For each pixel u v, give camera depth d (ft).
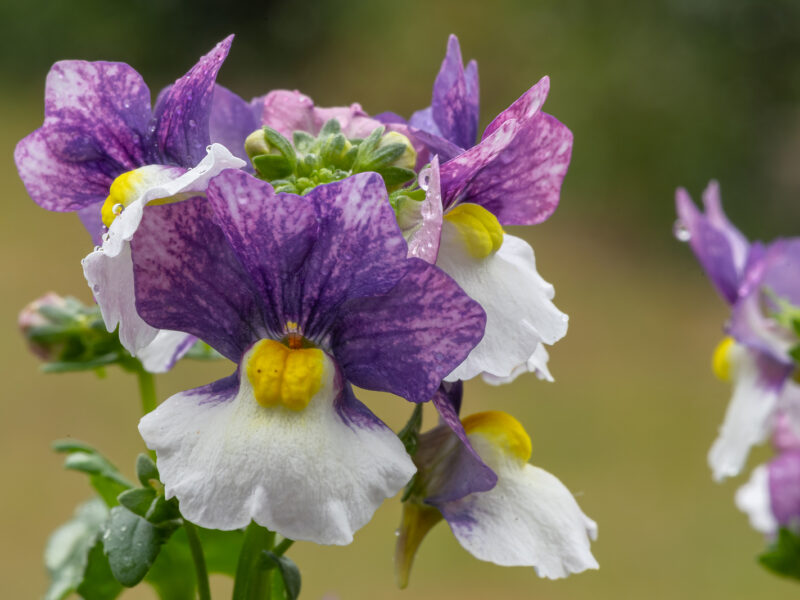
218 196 0.48
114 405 1.98
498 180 0.53
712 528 1.84
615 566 1.71
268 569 0.53
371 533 1.66
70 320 0.61
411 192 0.52
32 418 1.91
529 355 0.52
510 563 0.52
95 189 0.54
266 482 0.48
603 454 2.06
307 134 0.54
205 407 0.49
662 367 2.51
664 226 3.37
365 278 0.49
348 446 0.48
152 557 0.53
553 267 3.05
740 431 0.69
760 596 1.64
